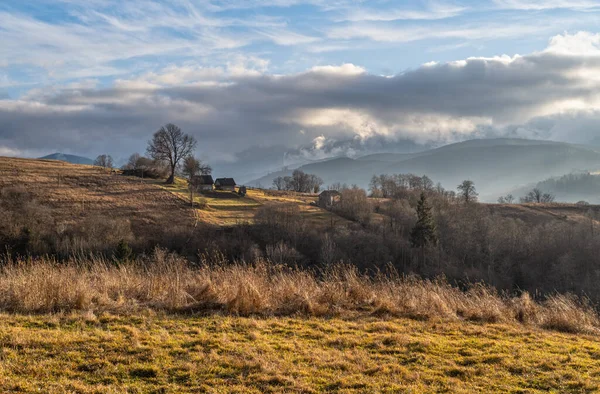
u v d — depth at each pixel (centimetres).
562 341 961
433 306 1159
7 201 7831
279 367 722
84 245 5591
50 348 757
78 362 709
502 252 6397
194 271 1404
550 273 5703
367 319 1072
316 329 966
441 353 833
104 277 1250
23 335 797
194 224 7650
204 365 717
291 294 1178
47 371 665
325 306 1125
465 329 1012
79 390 609
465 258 6519
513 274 6006
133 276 1288
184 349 782
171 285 1165
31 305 1001
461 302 1221
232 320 993
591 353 866
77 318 941
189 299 1117
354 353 816
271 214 7762
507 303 1251
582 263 5712
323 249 6156
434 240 6738
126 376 669
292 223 7419
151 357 738
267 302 1118
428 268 5906
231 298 1100
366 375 712
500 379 716
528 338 963
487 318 1112
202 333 880
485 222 7288
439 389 668
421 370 743
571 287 5084
